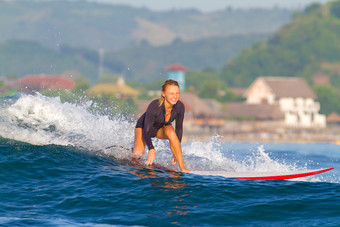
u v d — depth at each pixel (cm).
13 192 2069
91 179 2266
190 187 2208
